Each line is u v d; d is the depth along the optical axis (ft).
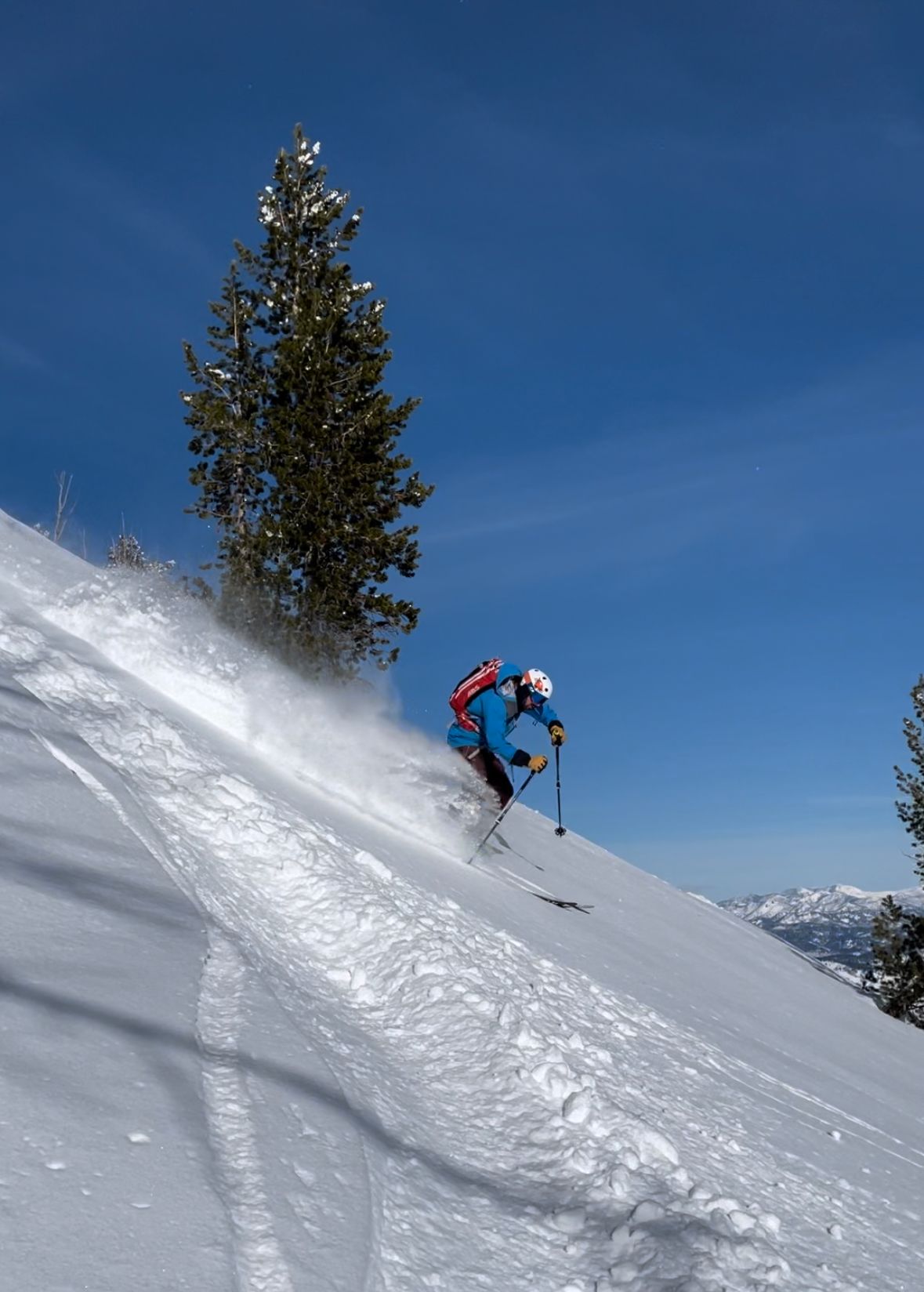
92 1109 6.27
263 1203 6.20
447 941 13.87
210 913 10.96
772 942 54.34
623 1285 7.19
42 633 20.68
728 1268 7.88
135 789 13.87
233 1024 8.47
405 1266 6.44
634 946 26.40
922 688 69.41
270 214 63.87
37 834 10.52
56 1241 5.11
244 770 18.71
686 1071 14.52
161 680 22.88
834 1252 9.46
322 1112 7.73
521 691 29.73
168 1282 5.18
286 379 58.29
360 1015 11.07
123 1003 7.84
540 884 30.07
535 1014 13.00
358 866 15.85
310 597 53.36
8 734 12.97
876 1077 24.27
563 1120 9.70
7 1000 7.07
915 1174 14.64
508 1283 6.82
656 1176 9.35
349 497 55.83
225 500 58.65
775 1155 12.17
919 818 68.85
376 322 61.21
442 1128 9.03
